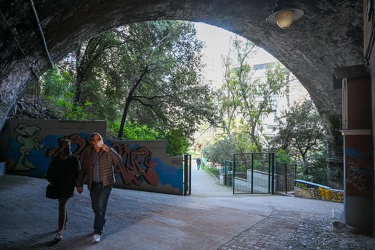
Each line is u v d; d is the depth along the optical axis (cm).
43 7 534
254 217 756
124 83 1912
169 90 1858
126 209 759
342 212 782
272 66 2178
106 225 597
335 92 1366
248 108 2188
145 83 1889
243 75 2209
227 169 2375
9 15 461
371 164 625
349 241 560
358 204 632
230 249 493
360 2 958
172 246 497
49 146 1150
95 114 1883
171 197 1034
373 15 564
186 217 711
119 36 1803
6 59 566
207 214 759
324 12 1055
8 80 649
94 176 506
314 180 1780
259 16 1191
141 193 1066
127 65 1842
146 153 1178
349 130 645
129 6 902
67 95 1571
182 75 1842
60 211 495
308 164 1902
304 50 1300
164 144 1182
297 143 2119
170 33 1775
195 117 1881
